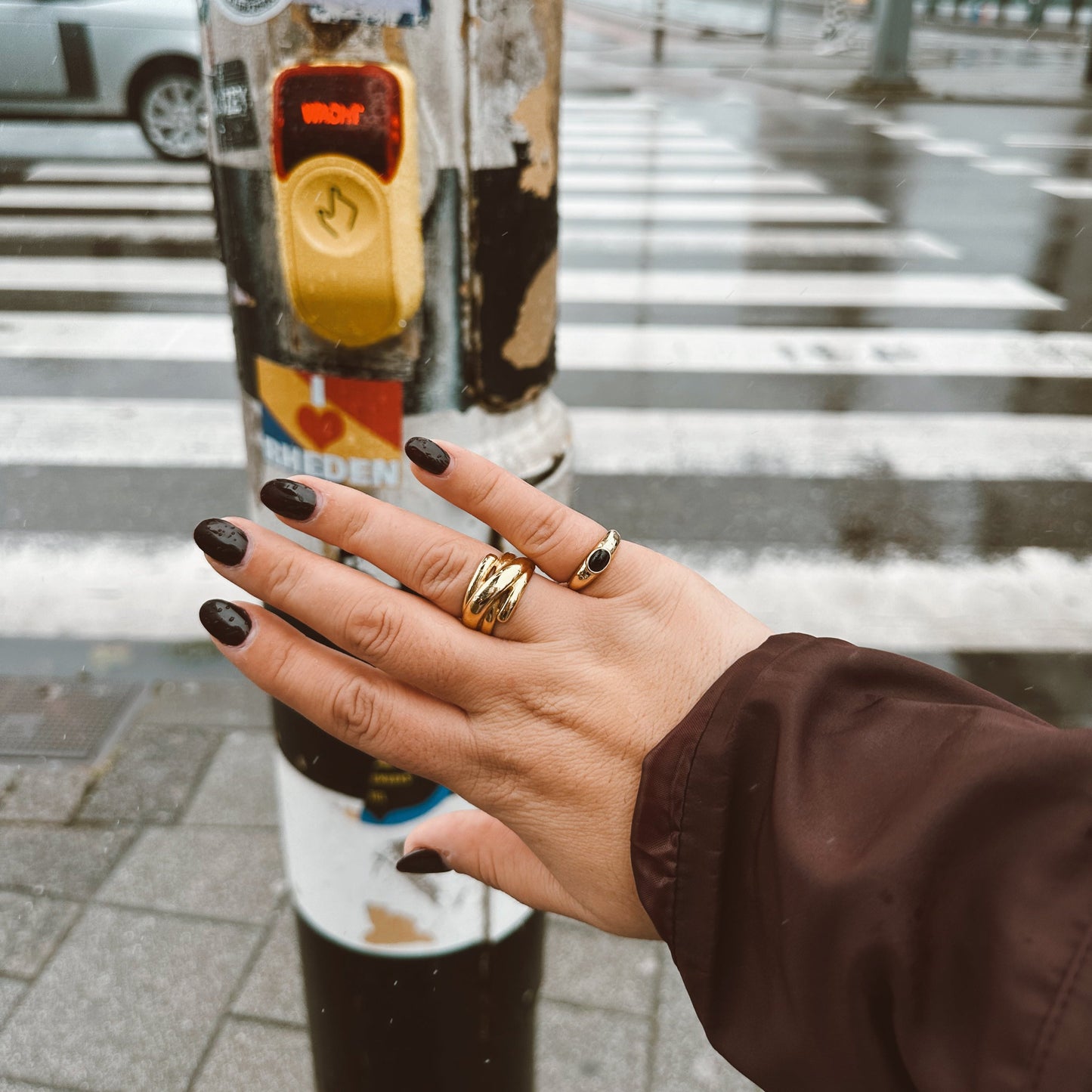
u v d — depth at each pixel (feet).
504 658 2.70
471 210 3.62
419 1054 5.14
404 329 3.69
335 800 4.48
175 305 22.43
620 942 8.02
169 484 15.35
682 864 2.63
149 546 13.76
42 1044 7.12
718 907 2.61
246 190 3.64
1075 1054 1.88
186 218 28.55
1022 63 74.59
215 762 9.73
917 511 15.06
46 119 32.89
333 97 3.34
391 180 3.42
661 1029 7.32
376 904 4.69
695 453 16.63
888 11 57.52
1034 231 29.50
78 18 31.76
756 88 58.59
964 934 2.12
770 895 2.44
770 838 2.44
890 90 57.67
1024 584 13.37
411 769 2.81
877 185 34.86
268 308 3.79
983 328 22.03
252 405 4.08
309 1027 5.46
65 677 11.00
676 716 2.73
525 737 2.76
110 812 9.09
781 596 13.02
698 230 28.96
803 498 15.37
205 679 11.03
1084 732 2.17
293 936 7.96
